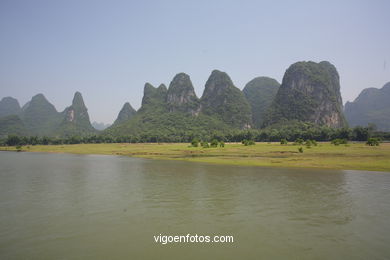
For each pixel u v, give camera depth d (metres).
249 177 30.14
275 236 13.02
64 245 12.05
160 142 153.00
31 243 12.27
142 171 36.00
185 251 11.43
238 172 34.06
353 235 13.08
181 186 25.19
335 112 190.00
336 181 27.41
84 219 15.64
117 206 18.33
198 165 42.38
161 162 48.47
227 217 15.92
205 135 165.25
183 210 17.34
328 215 16.19
